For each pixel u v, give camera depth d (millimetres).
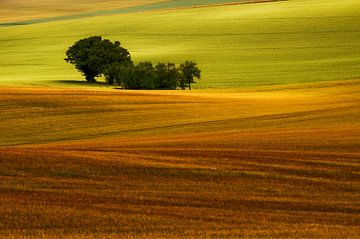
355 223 54594
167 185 69250
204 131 124312
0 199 58750
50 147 93000
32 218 52156
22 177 69500
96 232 48594
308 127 123438
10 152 81188
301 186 71000
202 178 73125
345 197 66625
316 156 87312
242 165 79938
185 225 51344
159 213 55656
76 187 66250
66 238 46000
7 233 47344
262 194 66812
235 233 48500
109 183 68812
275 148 95000
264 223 52969
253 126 128375
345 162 83438
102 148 91500
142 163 78188
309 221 54594
